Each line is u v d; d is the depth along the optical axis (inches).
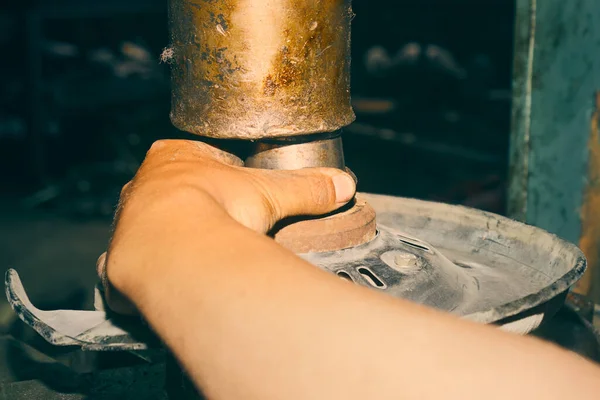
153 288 15.6
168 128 99.0
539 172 33.7
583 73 31.8
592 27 31.3
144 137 98.8
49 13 94.2
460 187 71.9
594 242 32.6
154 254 16.0
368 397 13.7
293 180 20.0
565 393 13.1
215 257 15.5
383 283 21.4
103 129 98.7
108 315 20.8
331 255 21.9
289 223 21.7
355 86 123.3
